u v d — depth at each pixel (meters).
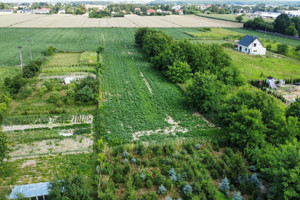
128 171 27.66
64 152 30.97
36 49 80.81
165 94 47.78
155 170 27.91
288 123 31.22
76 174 25.69
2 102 39.88
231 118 34.62
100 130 35.09
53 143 32.69
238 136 31.45
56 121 37.81
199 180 26.86
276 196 24.17
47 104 43.00
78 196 22.34
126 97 46.09
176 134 35.28
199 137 34.84
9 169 27.75
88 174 27.48
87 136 34.28
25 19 171.50
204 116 40.53
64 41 95.50
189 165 29.00
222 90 42.38
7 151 30.64
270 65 68.88
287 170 23.19
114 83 52.72
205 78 41.22
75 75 57.50
